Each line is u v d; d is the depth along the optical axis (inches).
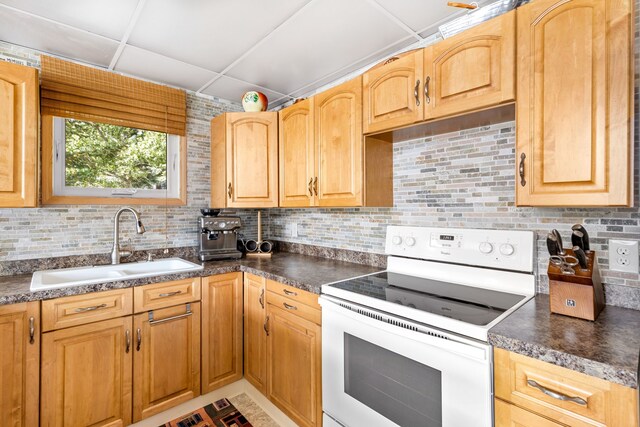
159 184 94.0
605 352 32.3
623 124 37.4
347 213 88.9
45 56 73.4
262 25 64.9
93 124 82.7
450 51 53.1
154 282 69.6
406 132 66.4
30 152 62.0
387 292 56.0
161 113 91.4
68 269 74.1
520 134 45.2
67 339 59.6
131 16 61.4
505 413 36.9
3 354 53.7
